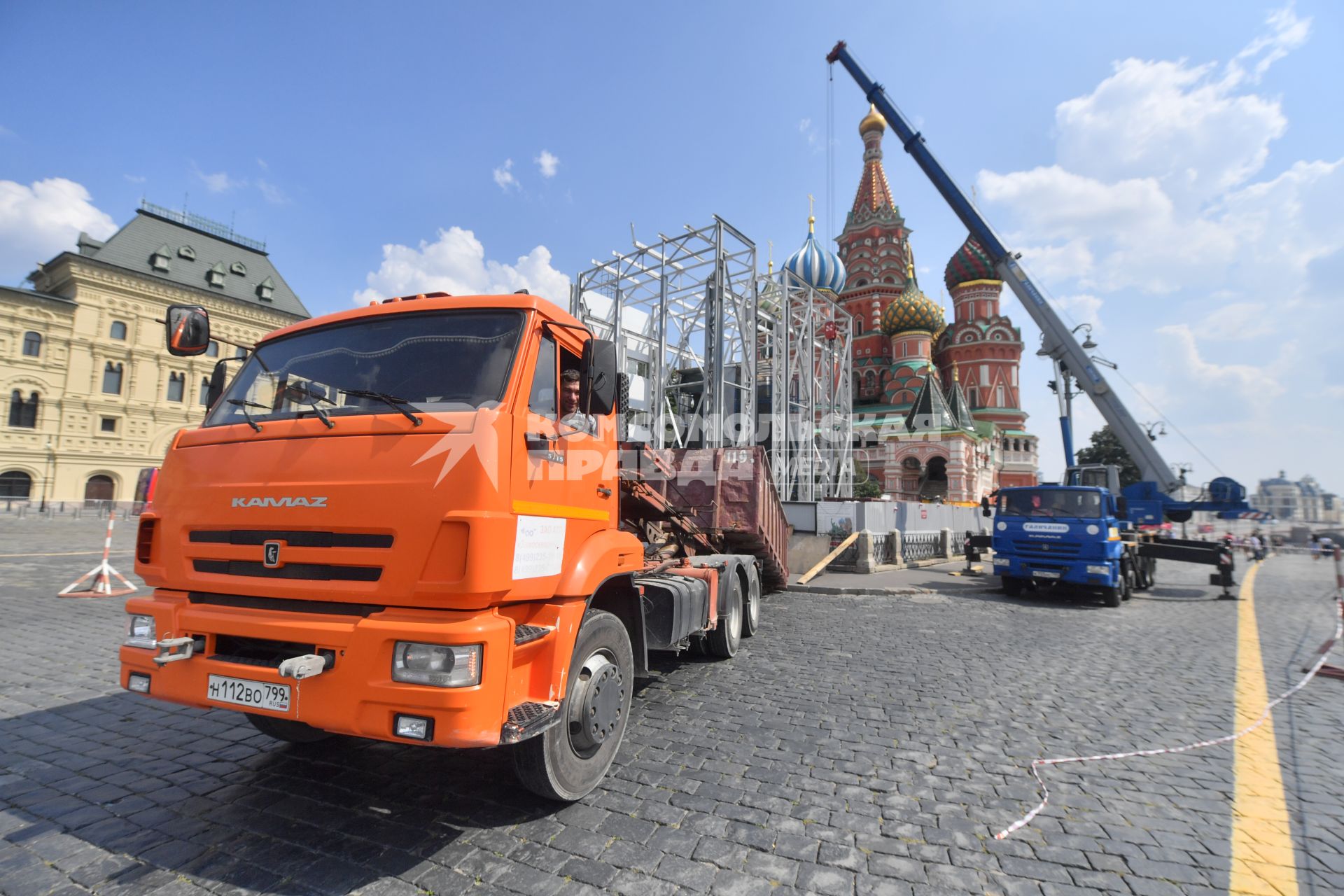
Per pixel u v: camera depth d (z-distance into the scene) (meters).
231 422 3.51
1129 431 25.17
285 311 50.41
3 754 4.11
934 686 6.12
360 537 2.91
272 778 3.84
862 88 44.81
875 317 66.38
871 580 14.56
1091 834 3.37
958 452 48.19
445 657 2.66
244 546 3.13
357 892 2.72
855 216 70.31
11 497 37.69
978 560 16.22
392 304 3.67
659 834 3.27
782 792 3.78
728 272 19.12
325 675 2.78
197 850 3.03
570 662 3.40
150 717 4.85
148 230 45.84
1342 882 2.96
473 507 2.78
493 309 3.48
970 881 2.91
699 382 25.27
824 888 2.82
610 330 21.67
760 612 10.39
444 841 3.15
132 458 42.12
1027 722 5.13
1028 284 30.06
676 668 6.67
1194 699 5.87
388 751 4.27
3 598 9.56
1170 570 21.70
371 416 3.05
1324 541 28.39
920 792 3.82
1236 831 3.43
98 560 14.90
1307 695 6.01
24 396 38.28
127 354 42.09
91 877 2.80
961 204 34.59
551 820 3.38
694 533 8.23
